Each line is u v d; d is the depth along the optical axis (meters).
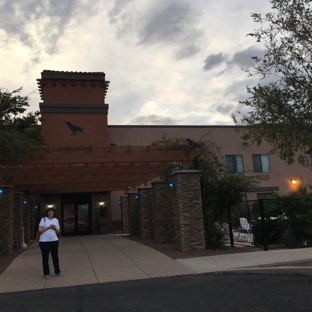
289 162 8.77
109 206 23.06
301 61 8.23
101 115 21.91
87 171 15.38
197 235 10.92
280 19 8.55
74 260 10.00
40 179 17.34
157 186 13.90
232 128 26.22
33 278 7.78
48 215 8.03
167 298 5.83
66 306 5.61
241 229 14.80
